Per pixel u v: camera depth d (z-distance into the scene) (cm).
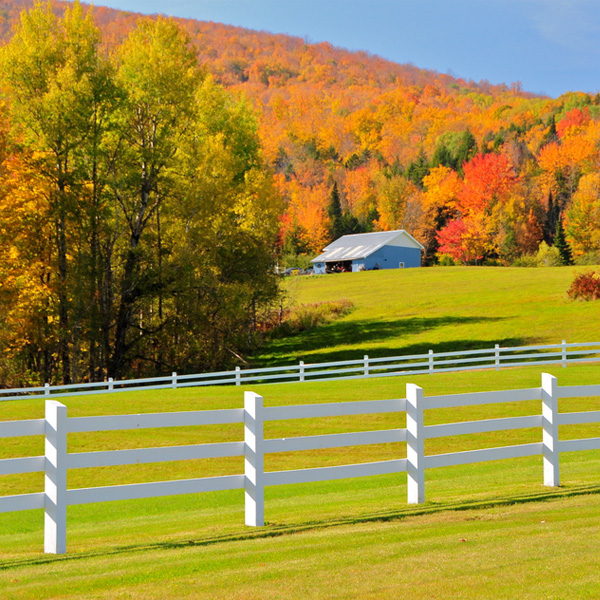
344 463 2064
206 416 976
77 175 4419
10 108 4397
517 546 827
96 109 4550
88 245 4741
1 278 4269
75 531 1234
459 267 10512
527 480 1477
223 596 671
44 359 4906
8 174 4291
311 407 1046
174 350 4888
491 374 3712
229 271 5206
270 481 1017
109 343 4906
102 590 702
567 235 12925
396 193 16350
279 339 6575
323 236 15625
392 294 8338
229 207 5300
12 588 716
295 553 830
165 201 4912
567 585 675
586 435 2323
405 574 725
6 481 1964
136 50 4728
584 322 5712
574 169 15412
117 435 2448
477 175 14338
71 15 4494
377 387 3331
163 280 4594
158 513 1477
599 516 998
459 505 1120
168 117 4806
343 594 666
